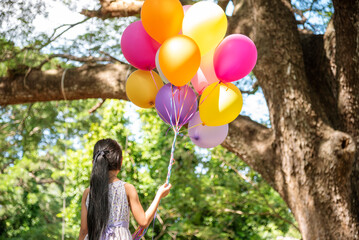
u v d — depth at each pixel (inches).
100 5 255.1
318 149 190.5
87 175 372.8
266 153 206.7
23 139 413.4
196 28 120.8
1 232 461.1
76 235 430.0
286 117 195.5
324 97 215.3
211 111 125.0
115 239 109.0
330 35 214.5
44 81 243.8
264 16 198.5
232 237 381.7
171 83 124.8
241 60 122.2
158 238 389.4
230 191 363.3
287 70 195.8
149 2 122.6
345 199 188.9
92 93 238.1
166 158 384.5
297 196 194.5
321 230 188.5
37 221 474.6
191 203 359.9
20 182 471.8
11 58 252.5
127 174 374.3
